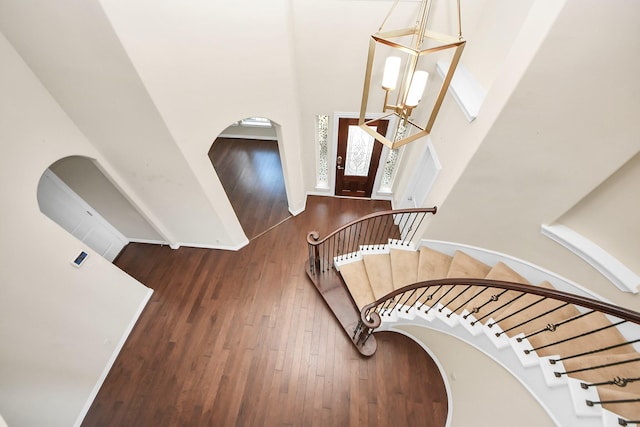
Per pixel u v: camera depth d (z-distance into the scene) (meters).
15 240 2.30
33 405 2.49
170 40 2.32
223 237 4.20
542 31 1.77
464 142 2.71
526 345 2.00
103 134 2.82
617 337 2.23
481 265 3.34
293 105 3.55
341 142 4.39
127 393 3.05
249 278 4.03
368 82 1.75
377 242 4.52
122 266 4.21
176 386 3.09
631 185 2.05
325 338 3.40
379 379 3.11
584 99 1.89
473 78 2.97
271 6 2.60
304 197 5.08
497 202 2.77
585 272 2.46
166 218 3.96
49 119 2.49
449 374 2.97
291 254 4.34
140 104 2.48
